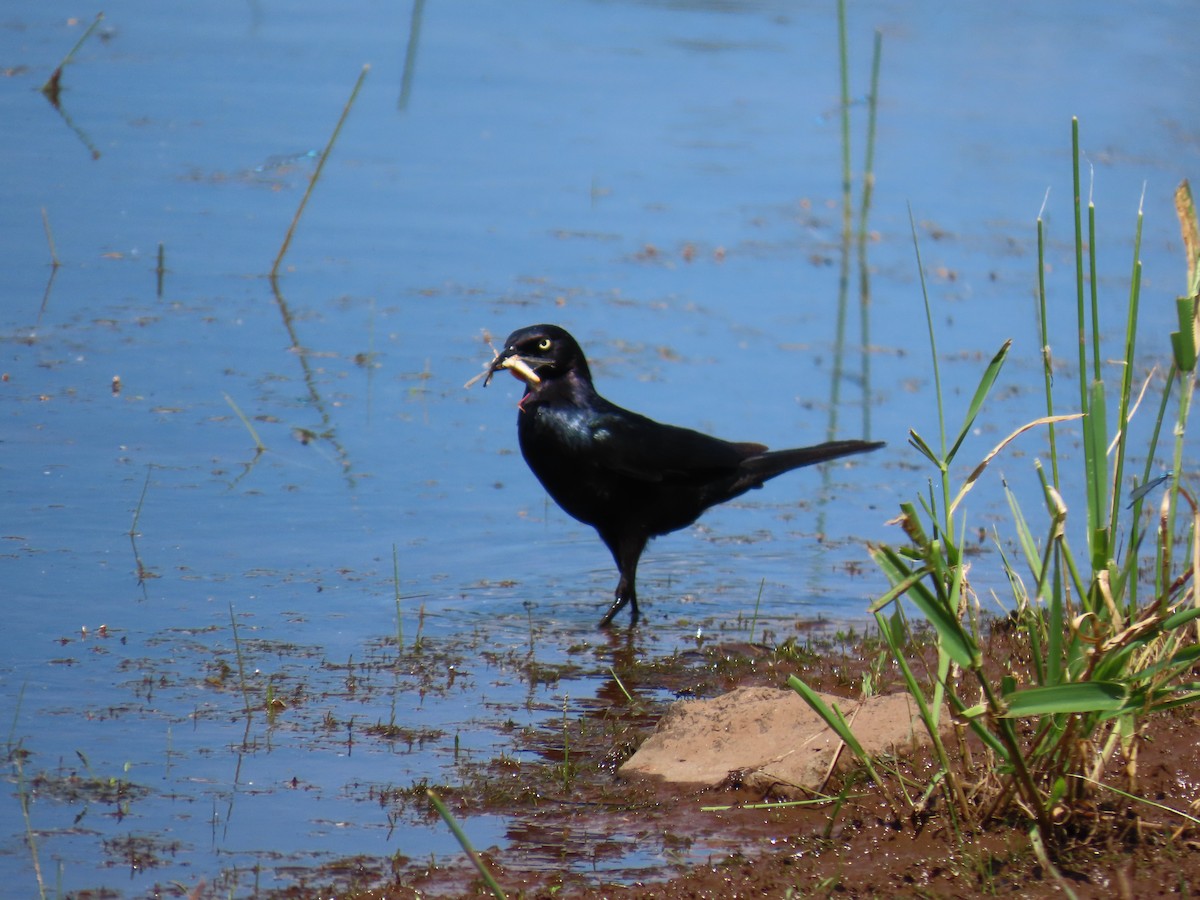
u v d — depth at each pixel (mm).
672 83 26766
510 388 15289
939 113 25453
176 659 9594
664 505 11453
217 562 11328
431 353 15984
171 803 7629
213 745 8352
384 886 6762
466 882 6805
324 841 7246
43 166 21234
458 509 12711
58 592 10609
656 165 22891
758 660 10016
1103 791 7281
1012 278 19047
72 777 7883
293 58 26938
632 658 10125
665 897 6594
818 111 25312
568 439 11289
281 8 30469
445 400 14859
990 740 6691
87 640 9844
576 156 23062
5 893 6660
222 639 9992
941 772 7066
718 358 16297
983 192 22172
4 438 13391
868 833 7125
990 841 6922
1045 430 14695
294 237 19297
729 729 8234
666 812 7566
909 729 7957
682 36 29719
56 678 9211
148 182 20906
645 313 17469
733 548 12523
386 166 22203
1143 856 6773
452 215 20469
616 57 28141
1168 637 7328
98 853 7074
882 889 6602
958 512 12984
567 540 12344
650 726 8836
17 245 18500
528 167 22531
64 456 13094
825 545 12547
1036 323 17609
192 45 27406
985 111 25625
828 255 19781
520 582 11547
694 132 24422
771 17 31250
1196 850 6836
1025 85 27078
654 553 12430
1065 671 6707
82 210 19750
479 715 8969
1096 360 6852
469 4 31438
